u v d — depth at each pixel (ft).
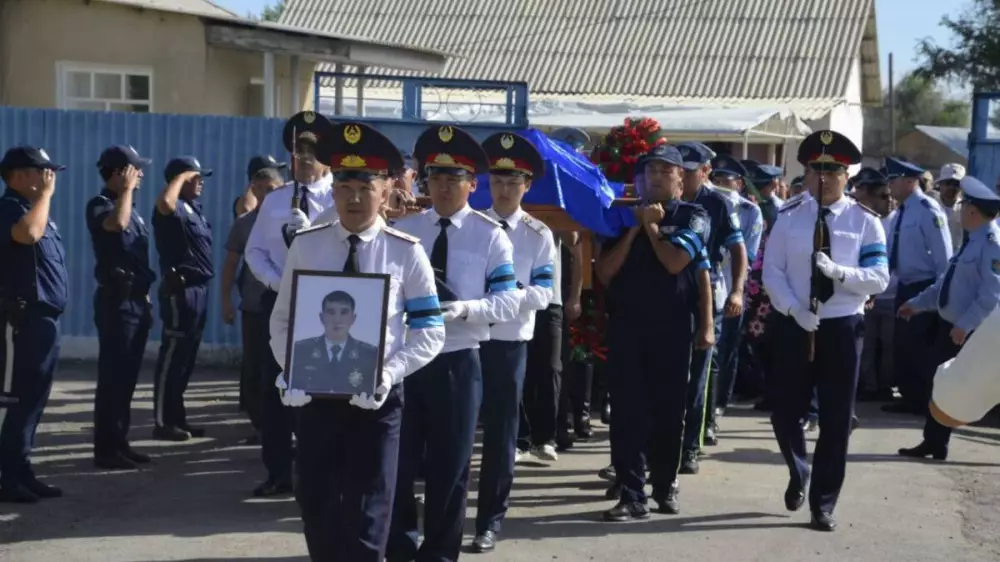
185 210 29.58
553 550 21.84
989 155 42.55
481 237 20.16
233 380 39.34
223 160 40.88
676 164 23.21
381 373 15.65
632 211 23.39
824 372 23.15
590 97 81.51
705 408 28.78
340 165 16.37
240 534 22.26
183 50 48.60
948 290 32.45
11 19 48.39
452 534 19.62
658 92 82.64
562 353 28.86
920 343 36.76
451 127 20.12
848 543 22.81
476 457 29.12
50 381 24.12
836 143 22.81
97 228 26.63
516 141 22.02
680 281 23.20
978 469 29.68
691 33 87.56
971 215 32.01
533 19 91.20
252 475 26.89
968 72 123.03
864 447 32.01
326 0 95.96
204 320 30.53
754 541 22.74
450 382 19.30
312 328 15.66
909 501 26.25
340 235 16.51
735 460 29.81
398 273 16.49
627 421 23.65
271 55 48.73
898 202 38.32
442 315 17.44
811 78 81.82
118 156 26.48
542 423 28.25
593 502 25.27
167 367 30.09
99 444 27.22
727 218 27.94
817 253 22.49
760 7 88.48
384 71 67.97
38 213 22.68
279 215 23.71
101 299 26.89
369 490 16.42
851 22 85.81
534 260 21.76
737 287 29.12
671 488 24.38
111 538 21.81
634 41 87.61
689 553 21.88
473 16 92.53
